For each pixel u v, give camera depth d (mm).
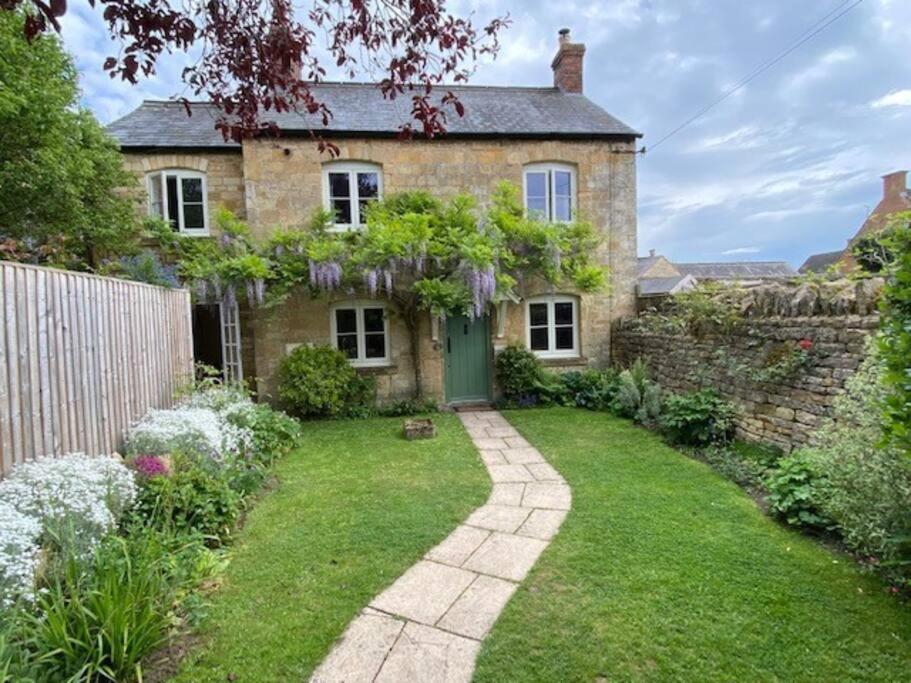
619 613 2613
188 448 4121
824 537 3402
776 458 4785
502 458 5578
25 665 1889
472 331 9109
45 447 3234
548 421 7418
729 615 2576
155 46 2184
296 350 8266
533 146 8875
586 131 8938
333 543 3494
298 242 7828
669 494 4285
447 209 8227
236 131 2637
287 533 3666
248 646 2410
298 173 8320
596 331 9336
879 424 2947
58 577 2260
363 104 9211
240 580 3008
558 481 4734
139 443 4086
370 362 8914
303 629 2541
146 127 8617
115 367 4254
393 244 7277
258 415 5953
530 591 2852
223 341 8555
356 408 8281
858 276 4484
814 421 4535
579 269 8305
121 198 7867
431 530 3693
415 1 2254
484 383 9172
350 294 8523
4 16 5410
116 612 2156
